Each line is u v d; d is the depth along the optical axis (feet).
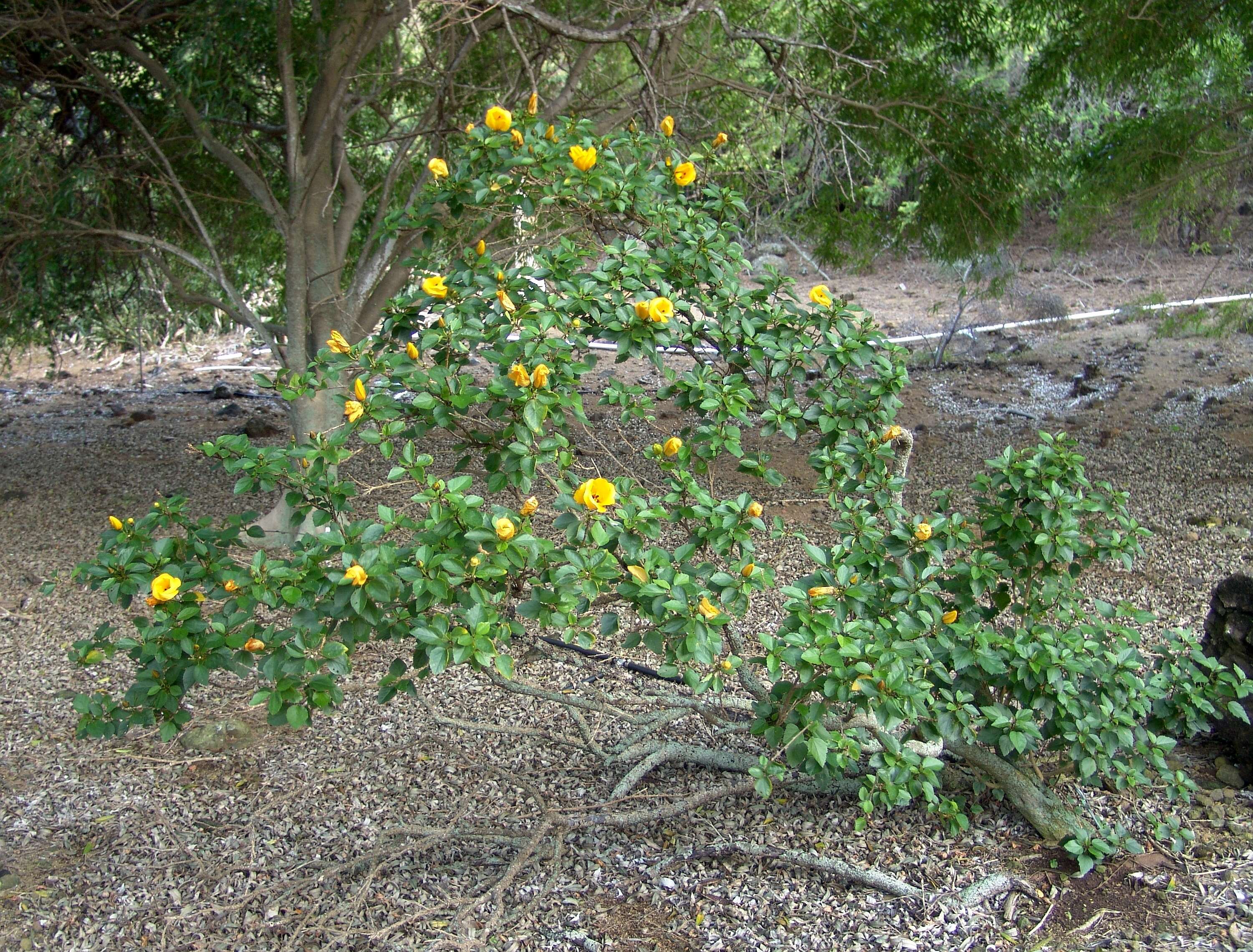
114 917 9.82
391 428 8.11
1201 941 8.29
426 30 18.85
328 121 18.79
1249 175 26.07
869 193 26.61
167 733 8.55
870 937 8.67
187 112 18.60
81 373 44.09
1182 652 10.53
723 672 8.18
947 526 8.98
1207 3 21.43
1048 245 52.24
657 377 34.17
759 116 22.62
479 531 7.50
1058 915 8.80
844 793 10.94
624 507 8.17
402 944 9.03
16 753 13.26
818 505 21.33
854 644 8.07
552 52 19.71
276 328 20.42
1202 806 10.37
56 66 19.83
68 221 18.88
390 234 11.00
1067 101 25.79
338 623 8.12
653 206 9.81
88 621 17.54
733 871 9.77
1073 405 29.55
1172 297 40.81
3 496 24.66
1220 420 26.04
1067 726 9.36
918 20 23.31
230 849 10.94
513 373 7.77
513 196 9.70
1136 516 20.11
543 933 9.02
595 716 13.17
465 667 15.05
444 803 11.46
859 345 9.27
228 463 8.45
